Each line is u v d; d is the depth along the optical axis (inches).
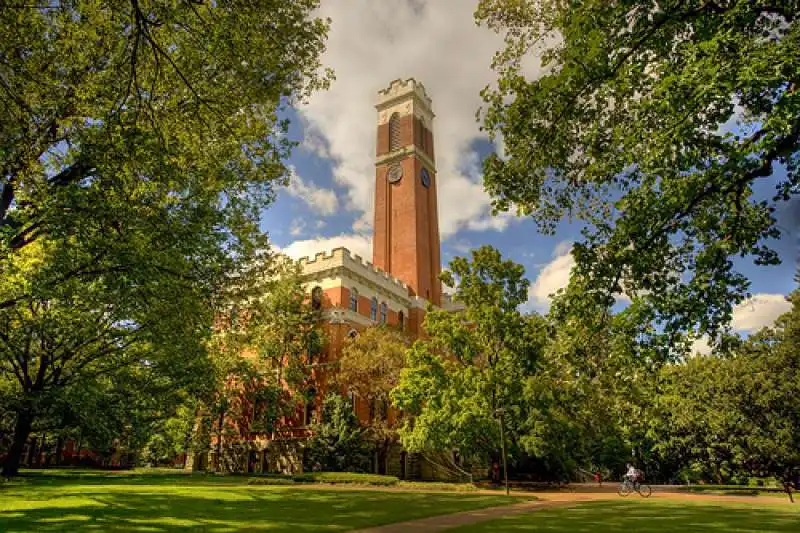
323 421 1587.1
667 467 2096.5
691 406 1413.6
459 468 1763.0
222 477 1382.9
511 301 1381.6
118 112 519.8
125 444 1631.4
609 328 487.2
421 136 2674.7
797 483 1413.6
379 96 2768.2
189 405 1336.1
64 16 526.3
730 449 1374.3
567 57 447.2
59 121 546.9
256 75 649.0
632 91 460.4
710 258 442.6
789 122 332.8
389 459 1732.3
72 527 469.4
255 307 949.8
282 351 1726.1
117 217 554.9
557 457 1494.8
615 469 2262.6
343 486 1203.2
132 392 1105.4
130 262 561.9
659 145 401.1
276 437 1716.3
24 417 1082.7
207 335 778.2
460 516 644.1
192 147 650.2
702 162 417.1
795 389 1192.8
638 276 462.9
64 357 986.1
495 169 542.0
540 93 468.8
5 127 511.5
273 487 1031.0
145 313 709.3
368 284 1983.3
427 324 1449.3
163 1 509.4
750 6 373.4
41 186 548.4
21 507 576.1
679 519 606.9
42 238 652.7
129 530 464.4
